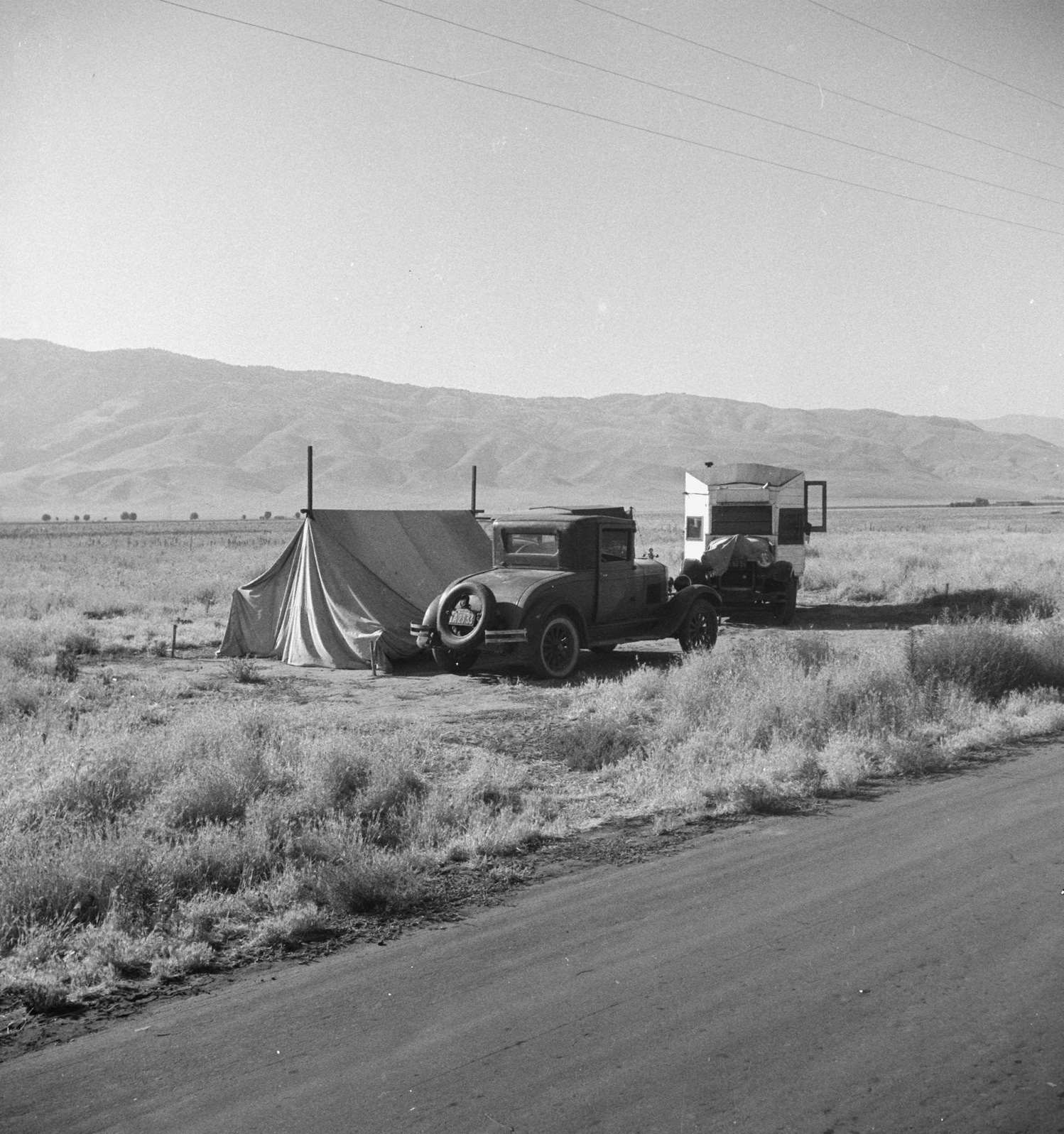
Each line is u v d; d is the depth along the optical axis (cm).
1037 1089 404
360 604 1753
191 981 536
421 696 1446
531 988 505
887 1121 382
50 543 7075
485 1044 448
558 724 1220
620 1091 405
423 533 1944
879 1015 465
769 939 559
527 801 870
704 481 2414
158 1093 415
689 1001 484
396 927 606
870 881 651
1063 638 1448
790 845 741
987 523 10088
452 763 1012
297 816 805
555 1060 431
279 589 1834
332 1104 402
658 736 1086
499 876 694
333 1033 464
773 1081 411
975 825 771
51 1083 426
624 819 831
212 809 812
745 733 1062
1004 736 1098
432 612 1588
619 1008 478
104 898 626
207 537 8212
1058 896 610
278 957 566
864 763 963
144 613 2441
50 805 801
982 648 1345
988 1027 453
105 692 1387
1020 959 523
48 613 2397
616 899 637
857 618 2361
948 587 2603
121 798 837
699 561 2234
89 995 518
